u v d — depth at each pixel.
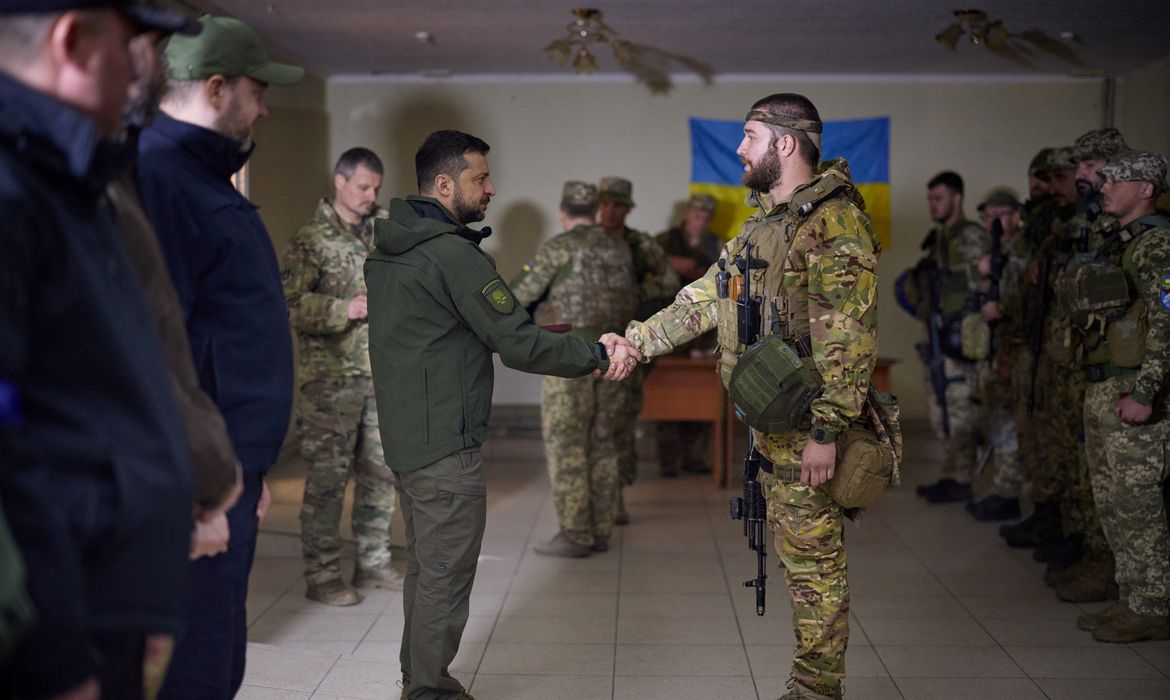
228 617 1.89
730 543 4.77
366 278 2.73
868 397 2.59
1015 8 4.95
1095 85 6.97
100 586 1.19
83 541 1.16
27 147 1.14
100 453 1.17
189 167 1.85
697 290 2.88
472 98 7.15
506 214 7.21
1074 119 7.00
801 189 2.54
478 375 2.64
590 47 6.11
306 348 3.85
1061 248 4.23
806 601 2.64
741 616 3.73
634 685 3.09
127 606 1.21
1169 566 3.39
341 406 3.83
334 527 3.87
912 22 5.31
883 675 3.17
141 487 1.21
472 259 2.58
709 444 6.44
